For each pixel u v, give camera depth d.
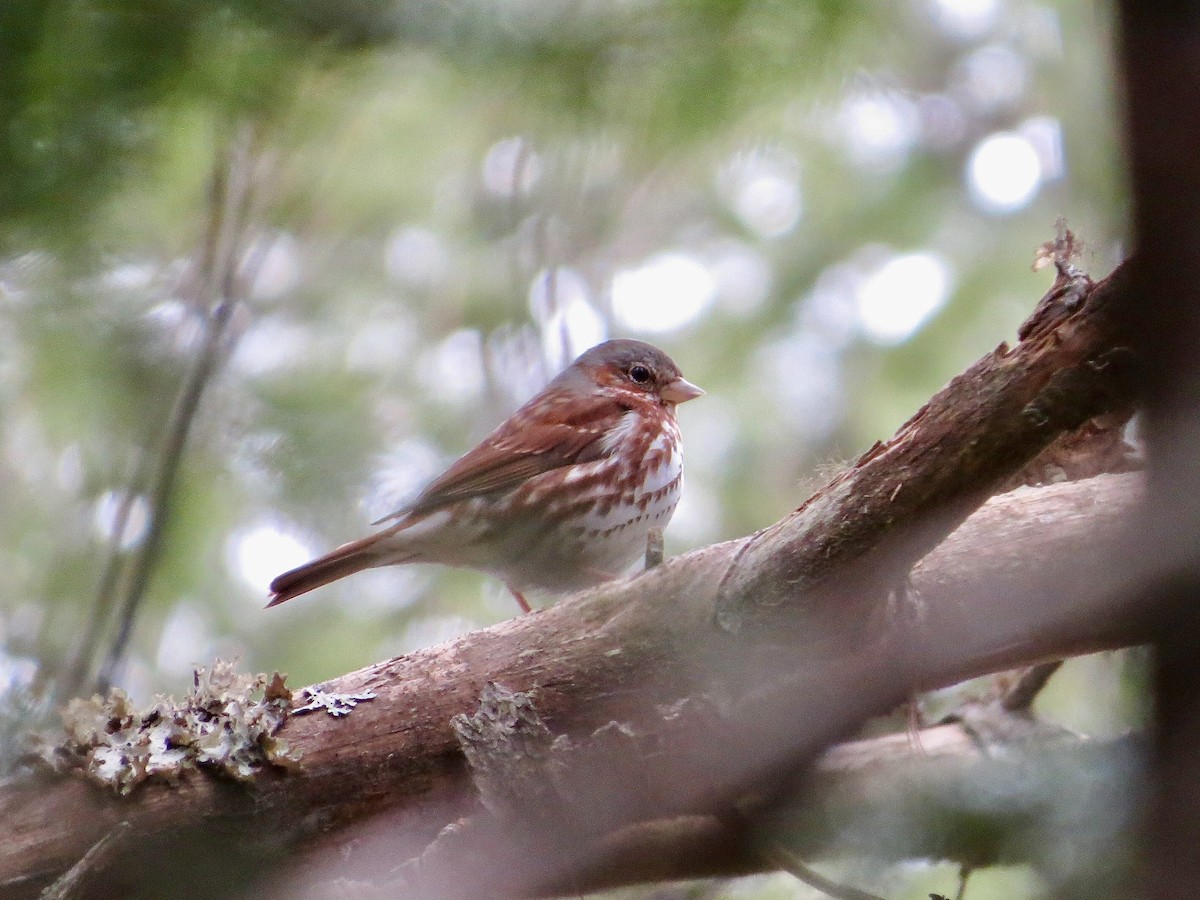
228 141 8.84
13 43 7.17
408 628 13.23
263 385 11.02
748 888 7.52
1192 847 3.50
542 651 6.79
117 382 9.83
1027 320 5.83
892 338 15.33
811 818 6.52
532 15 8.55
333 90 8.71
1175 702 3.62
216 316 9.67
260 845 6.54
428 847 6.47
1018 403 5.75
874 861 5.31
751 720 6.62
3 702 7.68
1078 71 13.90
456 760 6.70
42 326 9.34
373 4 7.88
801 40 8.88
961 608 6.50
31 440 11.06
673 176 13.62
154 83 7.55
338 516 10.52
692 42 8.82
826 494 6.37
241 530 10.73
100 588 9.35
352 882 6.52
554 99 8.92
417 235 14.64
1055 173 15.83
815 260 16.08
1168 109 3.33
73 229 7.94
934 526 6.10
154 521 9.31
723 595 6.59
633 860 6.93
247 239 10.53
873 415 14.99
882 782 6.28
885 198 16.27
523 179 13.03
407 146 11.94
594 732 6.54
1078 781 4.62
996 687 8.19
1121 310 5.27
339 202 13.56
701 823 6.91
